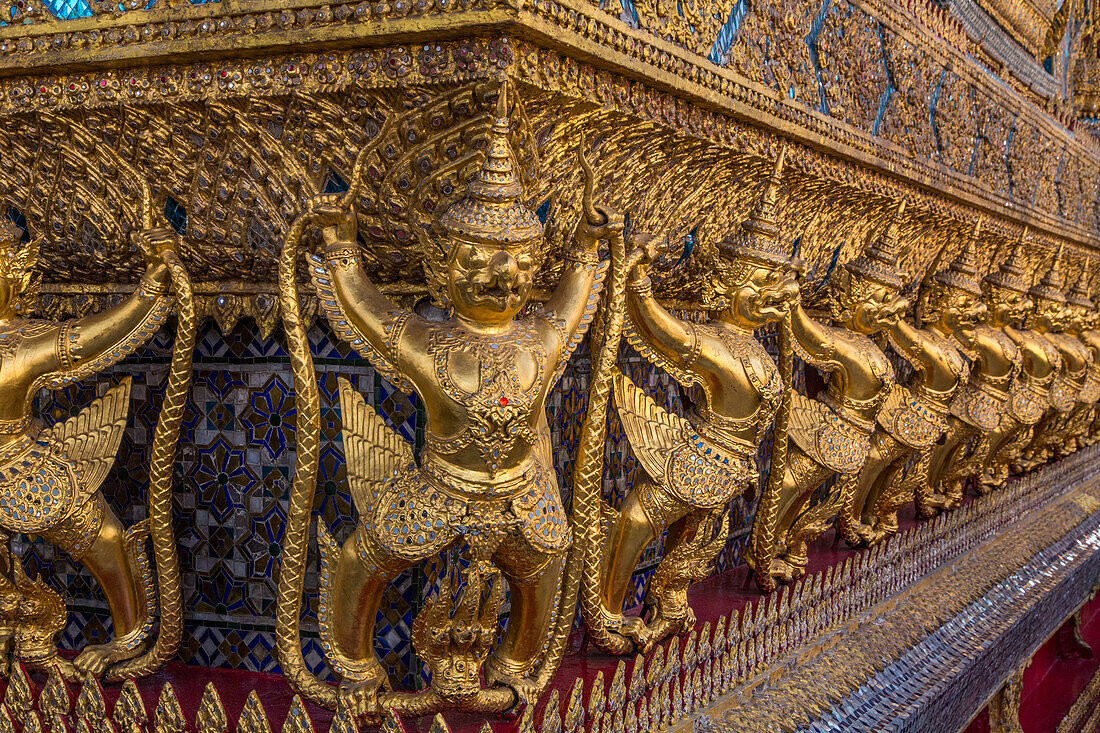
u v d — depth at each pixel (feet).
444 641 4.46
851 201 7.77
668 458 5.81
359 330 4.36
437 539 4.31
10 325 4.94
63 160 4.98
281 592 4.65
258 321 5.15
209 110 4.42
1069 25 13.51
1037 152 12.35
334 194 4.42
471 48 3.77
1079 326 14.20
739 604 7.18
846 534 8.95
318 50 4.07
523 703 4.73
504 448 4.24
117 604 5.28
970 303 9.45
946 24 9.12
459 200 4.17
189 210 4.88
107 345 4.89
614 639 5.73
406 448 4.60
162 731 4.58
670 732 5.24
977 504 11.02
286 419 5.38
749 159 5.95
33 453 4.96
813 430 7.48
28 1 4.52
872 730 6.45
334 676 5.03
